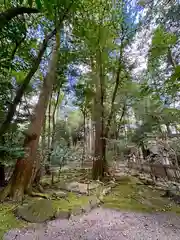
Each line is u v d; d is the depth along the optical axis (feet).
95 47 19.06
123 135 27.50
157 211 11.05
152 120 21.44
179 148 14.78
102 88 21.22
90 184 16.30
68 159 18.94
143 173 22.07
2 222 9.02
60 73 21.58
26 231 8.36
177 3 9.05
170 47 13.78
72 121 37.19
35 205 10.73
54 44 16.74
